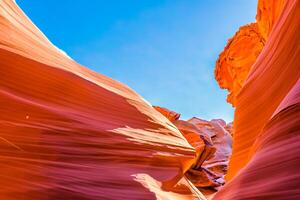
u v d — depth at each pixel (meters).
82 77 9.34
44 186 5.74
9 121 6.26
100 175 6.79
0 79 6.78
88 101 8.88
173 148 9.98
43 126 6.78
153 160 8.91
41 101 7.39
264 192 4.06
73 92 8.50
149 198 6.93
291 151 4.34
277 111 5.34
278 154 4.52
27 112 6.71
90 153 7.23
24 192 5.46
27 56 7.78
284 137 4.75
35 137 6.44
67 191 5.91
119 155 7.91
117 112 9.55
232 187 5.15
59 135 6.93
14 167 5.72
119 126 8.98
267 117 9.39
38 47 8.84
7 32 7.75
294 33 7.97
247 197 4.28
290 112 4.89
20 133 6.25
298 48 7.60
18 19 9.04
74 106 8.21
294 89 5.33
